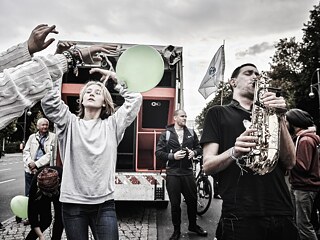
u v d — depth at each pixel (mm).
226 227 2342
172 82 6773
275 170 2371
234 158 2188
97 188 2658
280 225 2268
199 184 7270
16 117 1272
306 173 4109
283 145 2297
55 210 3490
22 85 1269
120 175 6328
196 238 5359
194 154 5422
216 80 9406
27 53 1431
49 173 3301
